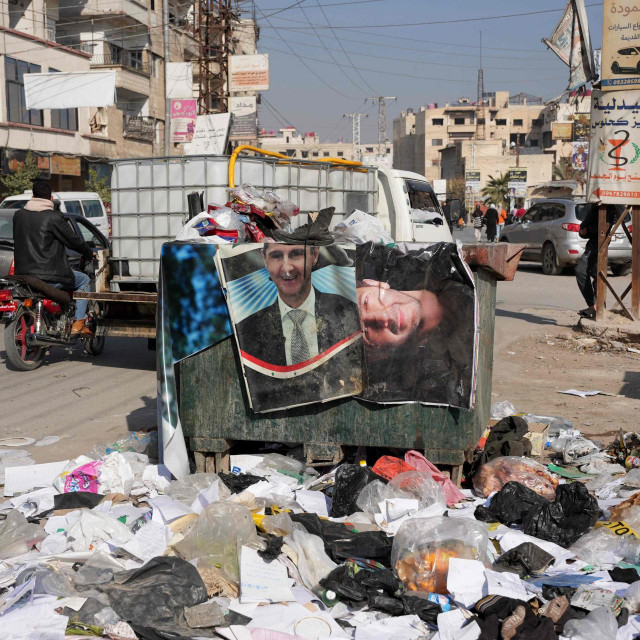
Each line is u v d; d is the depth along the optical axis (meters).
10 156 28.20
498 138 142.62
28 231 8.61
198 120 29.39
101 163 35.22
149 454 5.53
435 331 4.49
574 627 3.05
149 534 3.93
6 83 28.45
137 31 40.09
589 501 4.04
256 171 8.38
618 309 11.30
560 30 11.05
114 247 8.70
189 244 4.63
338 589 3.41
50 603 3.34
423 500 4.24
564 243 18.97
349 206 10.12
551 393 7.69
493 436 5.20
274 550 3.60
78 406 7.22
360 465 4.43
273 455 5.06
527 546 3.69
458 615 3.19
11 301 9.51
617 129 10.34
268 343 4.59
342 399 4.62
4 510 4.57
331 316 4.56
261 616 3.27
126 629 3.12
